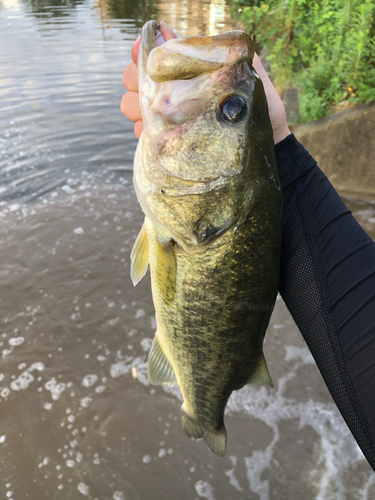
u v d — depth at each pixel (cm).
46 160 144
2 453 61
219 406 36
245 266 27
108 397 70
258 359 33
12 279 95
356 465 60
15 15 391
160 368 38
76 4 452
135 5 423
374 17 110
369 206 111
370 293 24
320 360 26
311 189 28
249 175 26
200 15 352
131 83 31
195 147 26
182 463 61
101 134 160
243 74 26
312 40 130
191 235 27
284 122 31
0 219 115
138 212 120
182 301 29
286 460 61
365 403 23
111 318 85
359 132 107
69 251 104
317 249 26
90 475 59
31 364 75
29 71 219
